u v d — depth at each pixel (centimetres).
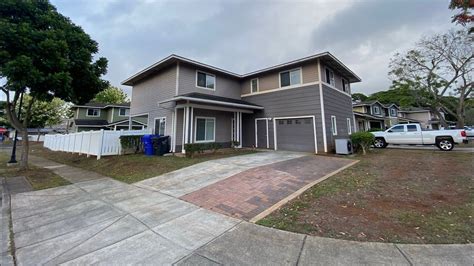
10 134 4469
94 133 1216
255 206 434
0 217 420
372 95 4381
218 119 1446
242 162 895
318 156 1056
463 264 228
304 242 287
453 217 349
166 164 890
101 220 388
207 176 687
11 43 728
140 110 1619
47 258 270
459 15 693
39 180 759
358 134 1184
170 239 308
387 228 320
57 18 898
